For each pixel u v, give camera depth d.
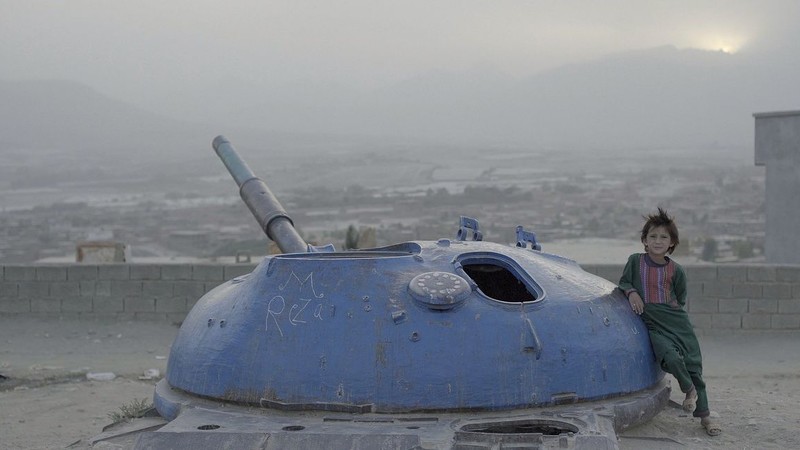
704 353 12.07
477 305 5.61
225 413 5.51
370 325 5.49
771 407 7.70
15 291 13.61
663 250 6.27
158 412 6.22
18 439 7.82
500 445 4.76
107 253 19.12
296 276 5.83
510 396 5.41
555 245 31.56
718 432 6.41
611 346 5.80
